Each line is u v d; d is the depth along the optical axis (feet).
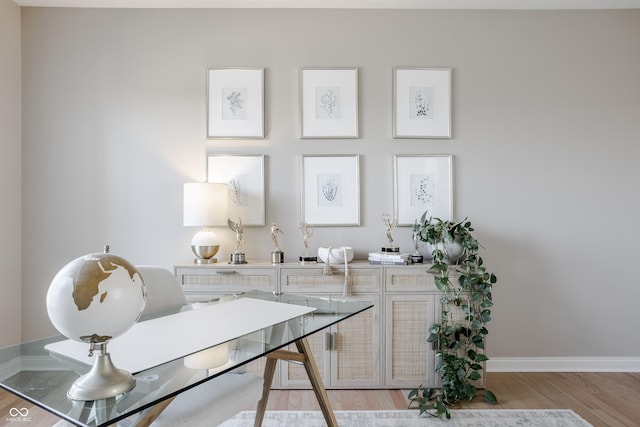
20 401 7.20
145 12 8.95
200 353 3.59
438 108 8.95
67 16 8.87
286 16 8.97
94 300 2.72
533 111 8.96
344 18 8.98
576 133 8.95
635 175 8.89
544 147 8.94
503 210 8.91
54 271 8.81
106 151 8.89
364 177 8.96
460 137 8.96
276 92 8.97
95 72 8.90
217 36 8.96
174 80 8.95
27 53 8.83
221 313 4.94
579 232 8.89
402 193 8.93
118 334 2.91
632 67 8.96
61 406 2.74
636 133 8.93
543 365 8.85
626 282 8.89
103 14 8.91
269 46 8.97
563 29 8.98
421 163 8.93
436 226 7.92
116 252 8.89
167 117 8.94
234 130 8.91
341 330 7.74
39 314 8.79
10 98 8.52
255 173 8.91
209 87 8.91
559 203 8.91
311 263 8.00
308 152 8.95
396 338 7.75
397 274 7.75
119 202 8.88
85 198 8.87
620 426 6.50
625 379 8.38
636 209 8.89
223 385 4.50
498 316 8.87
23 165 8.80
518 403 7.30
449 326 7.63
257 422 5.53
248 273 7.77
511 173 8.92
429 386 7.72
